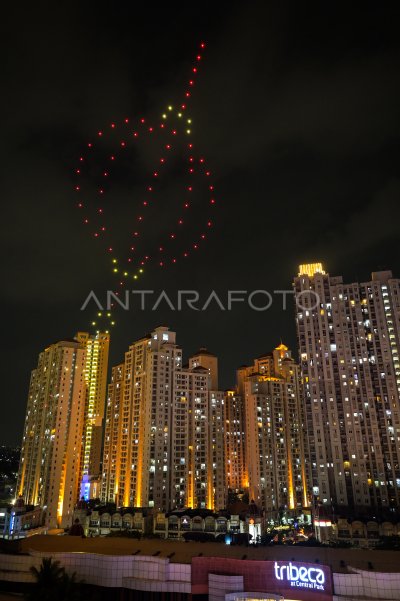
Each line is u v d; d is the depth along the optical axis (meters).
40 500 185.88
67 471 188.62
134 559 57.50
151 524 170.62
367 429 171.00
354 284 189.00
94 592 56.88
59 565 58.66
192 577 55.16
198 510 178.38
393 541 129.12
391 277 188.50
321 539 151.00
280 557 58.00
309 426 176.38
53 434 191.12
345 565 55.00
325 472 169.12
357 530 146.38
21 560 60.06
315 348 184.38
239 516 169.88
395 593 49.56
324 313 188.25
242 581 53.72
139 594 55.75
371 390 174.62
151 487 194.75
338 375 179.62
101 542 67.00
